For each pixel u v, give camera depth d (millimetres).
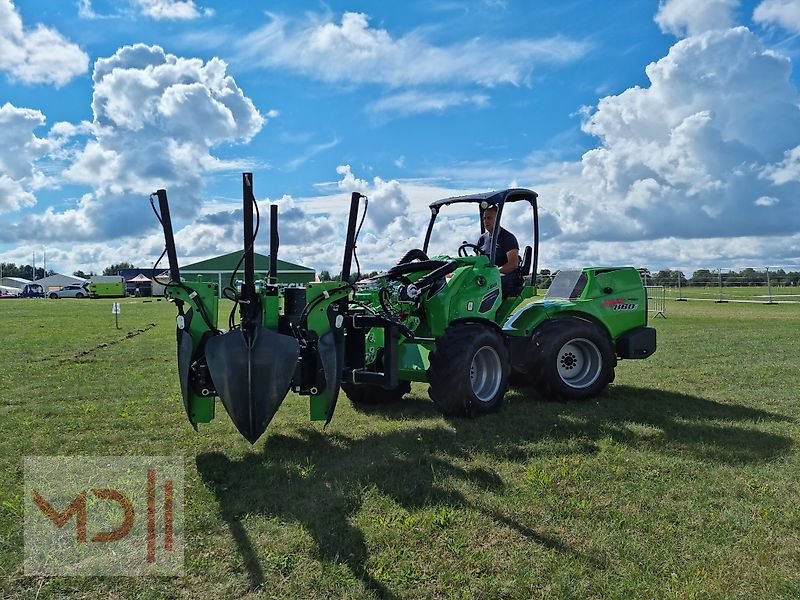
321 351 5066
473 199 7281
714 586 3098
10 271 137375
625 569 3262
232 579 3186
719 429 5809
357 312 6121
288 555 3398
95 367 10180
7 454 5188
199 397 5277
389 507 3990
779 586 3092
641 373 9156
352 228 5195
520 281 7598
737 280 37531
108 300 55906
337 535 3611
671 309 25859
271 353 4680
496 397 6496
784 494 4223
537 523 3773
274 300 5176
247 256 4707
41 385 8430
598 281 7684
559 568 3266
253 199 4684
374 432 5844
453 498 4113
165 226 5129
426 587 3107
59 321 22891
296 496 4195
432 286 6602
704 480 4473
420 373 6383
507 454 5027
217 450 5254
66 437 5711
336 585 3117
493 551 3438
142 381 8758
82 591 3098
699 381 8484
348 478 4469
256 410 4629
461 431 5734
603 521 3807
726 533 3650
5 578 3193
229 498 4168
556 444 5281
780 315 21797
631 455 4996
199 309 5164
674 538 3596
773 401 7145
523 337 7227
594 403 7051
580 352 7457
